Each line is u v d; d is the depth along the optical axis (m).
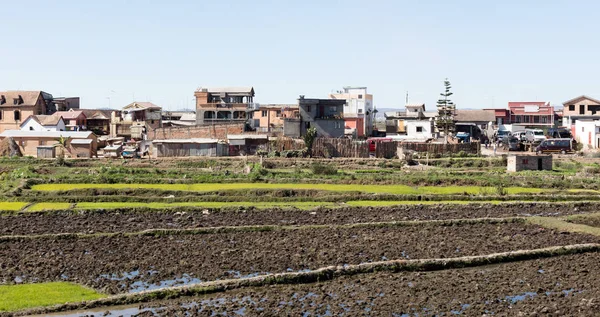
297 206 62.38
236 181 77.81
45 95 162.38
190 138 121.19
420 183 78.62
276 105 155.38
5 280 37.00
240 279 36.44
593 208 63.50
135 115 150.25
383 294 35.03
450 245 46.19
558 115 167.00
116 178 77.50
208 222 54.22
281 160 102.69
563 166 97.31
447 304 33.44
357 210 60.59
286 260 41.53
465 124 149.25
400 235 49.53
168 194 68.19
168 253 43.47
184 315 31.77
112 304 33.34
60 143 111.88
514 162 91.38
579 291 35.72
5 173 86.12
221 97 148.00
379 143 114.12
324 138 114.75
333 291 35.62
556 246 44.91
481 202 65.69
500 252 43.75
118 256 42.59
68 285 36.09
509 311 32.31
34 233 49.56
